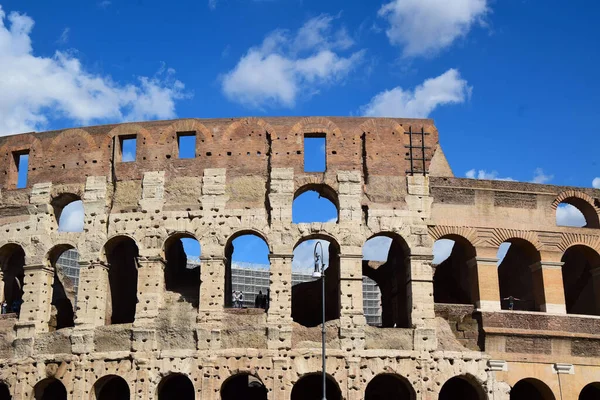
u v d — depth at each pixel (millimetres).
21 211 65750
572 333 60938
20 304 68000
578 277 68625
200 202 62688
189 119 65500
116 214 63156
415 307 59844
